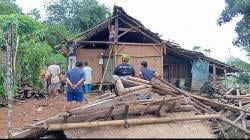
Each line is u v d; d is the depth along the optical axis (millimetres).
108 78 20984
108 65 21047
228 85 26094
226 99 13023
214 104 11086
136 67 20922
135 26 21047
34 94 17453
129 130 8172
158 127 8547
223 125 9805
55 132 7867
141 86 10391
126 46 20766
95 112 8594
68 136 7469
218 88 20219
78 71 9883
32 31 21688
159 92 10648
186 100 10219
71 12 49156
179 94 10812
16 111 13117
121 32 22297
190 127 8914
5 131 9914
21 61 19484
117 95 10445
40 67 20500
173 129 8641
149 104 9359
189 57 22609
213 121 9508
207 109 10438
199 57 22516
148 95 10336
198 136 8555
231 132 9453
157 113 9461
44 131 7684
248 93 16016
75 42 20031
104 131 7949
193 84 22688
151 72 11516
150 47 21219
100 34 22188
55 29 37844
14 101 15664
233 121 10250
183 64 23922
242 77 29266
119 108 8977
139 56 21000
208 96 13172
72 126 7566
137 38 23078
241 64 35719
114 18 20656
